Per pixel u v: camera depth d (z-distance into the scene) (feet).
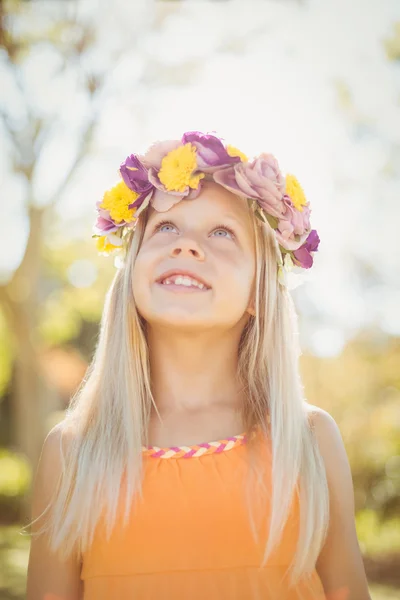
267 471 5.80
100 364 6.44
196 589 5.43
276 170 6.31
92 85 29.58
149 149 6.31
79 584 5.85
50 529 5.85
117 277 6.65
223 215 6.06
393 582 20.07
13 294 34.63
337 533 5.98
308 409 6.40
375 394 27.63
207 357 6.07
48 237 37.22
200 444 5.84
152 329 6.20
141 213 6.46
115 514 5.62
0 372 47.80
